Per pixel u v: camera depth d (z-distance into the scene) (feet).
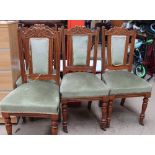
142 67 12.53
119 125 7.89
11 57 7.02
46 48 7.05
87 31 7.56
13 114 6.07
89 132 7.42
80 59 7.84
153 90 10.96
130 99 10.09
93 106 9.36
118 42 7.92
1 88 7.25
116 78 7.61
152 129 7.67
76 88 6.81
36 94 6.30
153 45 12.48
